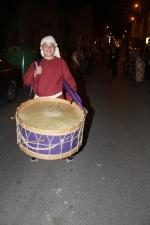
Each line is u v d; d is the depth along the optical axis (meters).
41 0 19.48
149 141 4.63
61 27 27.72
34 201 2.84
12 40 15.36
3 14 13.37
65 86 3.14
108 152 4.13
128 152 4.15
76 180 3.28
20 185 3.13
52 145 2.52
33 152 2.62
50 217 2.61
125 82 12.05
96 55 24.55
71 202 2.84
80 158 3.89
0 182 3.19
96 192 3.03
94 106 7.14
